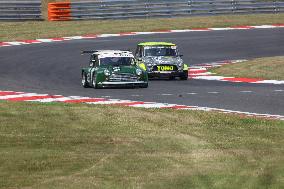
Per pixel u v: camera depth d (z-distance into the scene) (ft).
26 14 496.23
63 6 498.28
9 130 175.01
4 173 132.98
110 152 150.82
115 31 472.44
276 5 542.57
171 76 306.14
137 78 274.57
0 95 253.24
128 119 190.19
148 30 479.00
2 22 489.26
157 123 184.75
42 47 413.80
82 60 371.56
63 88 277.03
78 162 141.59
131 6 510.58
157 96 247.09
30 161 142.61
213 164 137.90
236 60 383.86
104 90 268.82
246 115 199.00
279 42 444.55
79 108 208.54
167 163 139.33
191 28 488.85
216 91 260.42
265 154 146.82
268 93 252.01
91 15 502.79
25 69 338.95
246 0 533.96
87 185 123.13
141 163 139.74
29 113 198.70
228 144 157.69
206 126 180.45
